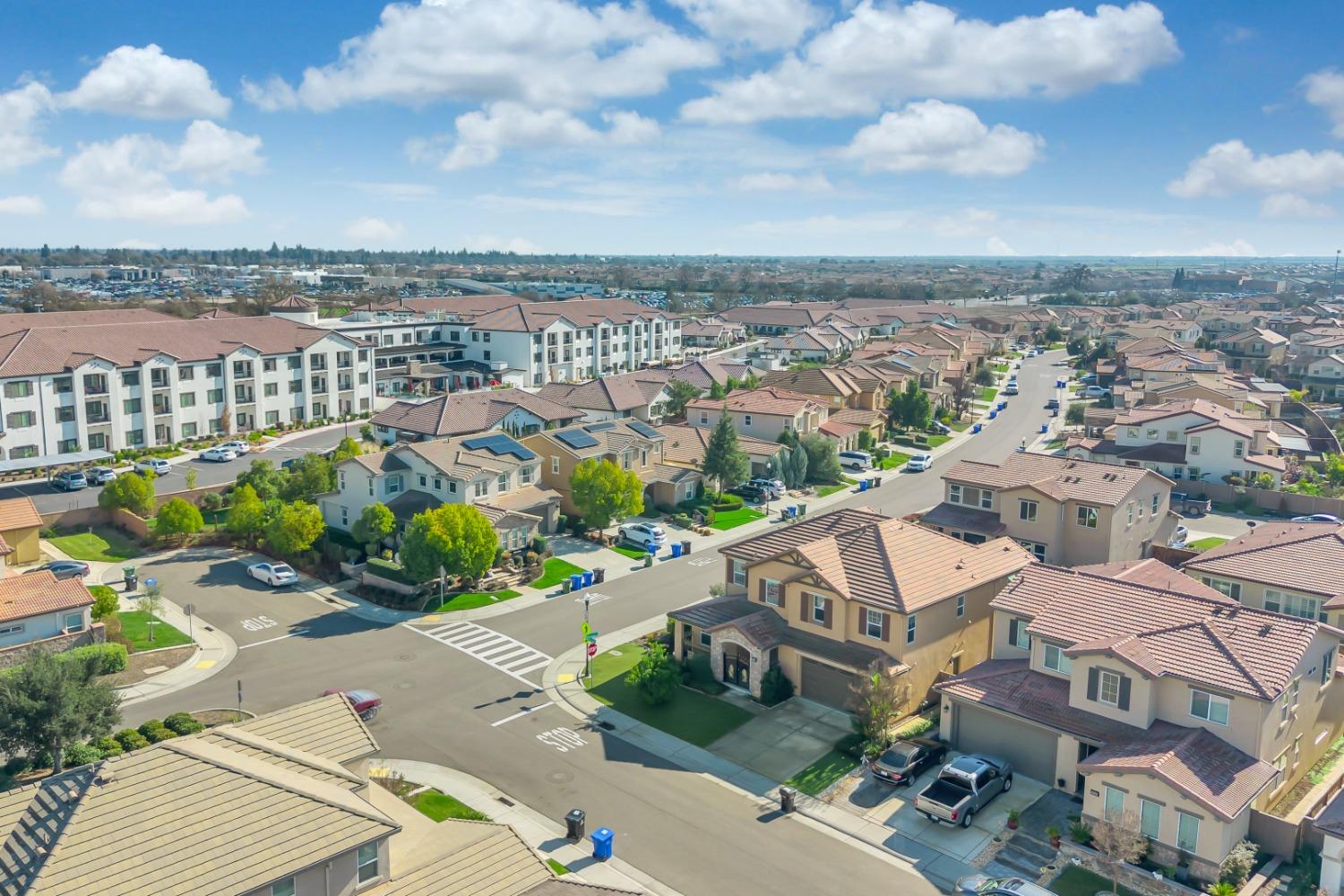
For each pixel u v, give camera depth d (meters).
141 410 92.94
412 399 118.88
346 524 68.12
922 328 182.25
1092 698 36.12
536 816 34.78
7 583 48.84
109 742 38.00
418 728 41.56
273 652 49.38
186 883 22.05
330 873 24.05
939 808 34.16
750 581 47.75
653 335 160.25
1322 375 134.88
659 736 41.09
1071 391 145.50
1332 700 39.12
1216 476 84.00
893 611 41.47
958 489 63.66
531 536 65.12
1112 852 30.84
